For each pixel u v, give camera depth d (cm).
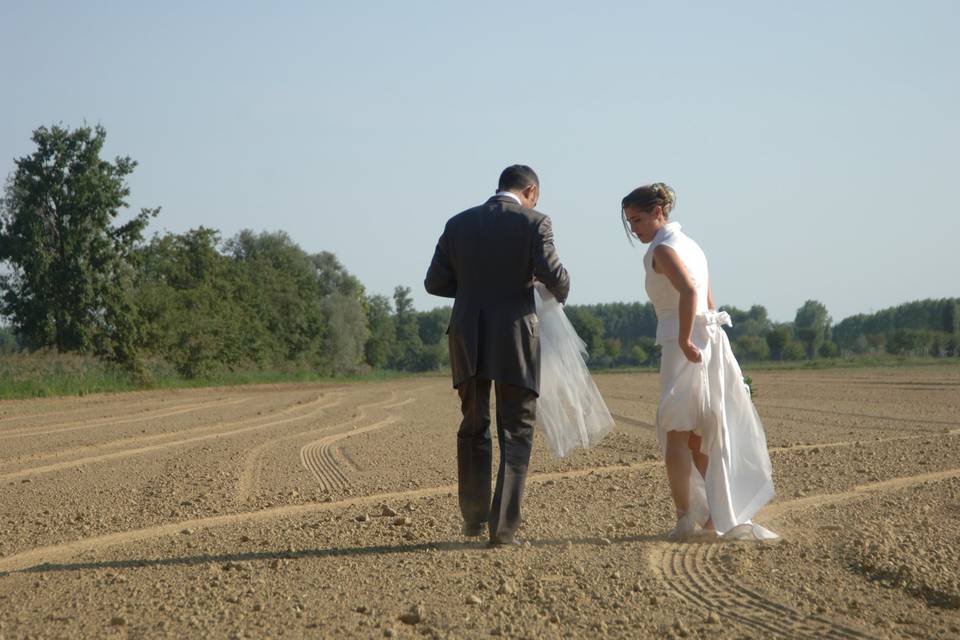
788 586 966
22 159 9888
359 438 3047
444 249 1239
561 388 1298
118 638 841
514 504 1188
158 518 1539
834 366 13900
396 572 1057
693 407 1206
